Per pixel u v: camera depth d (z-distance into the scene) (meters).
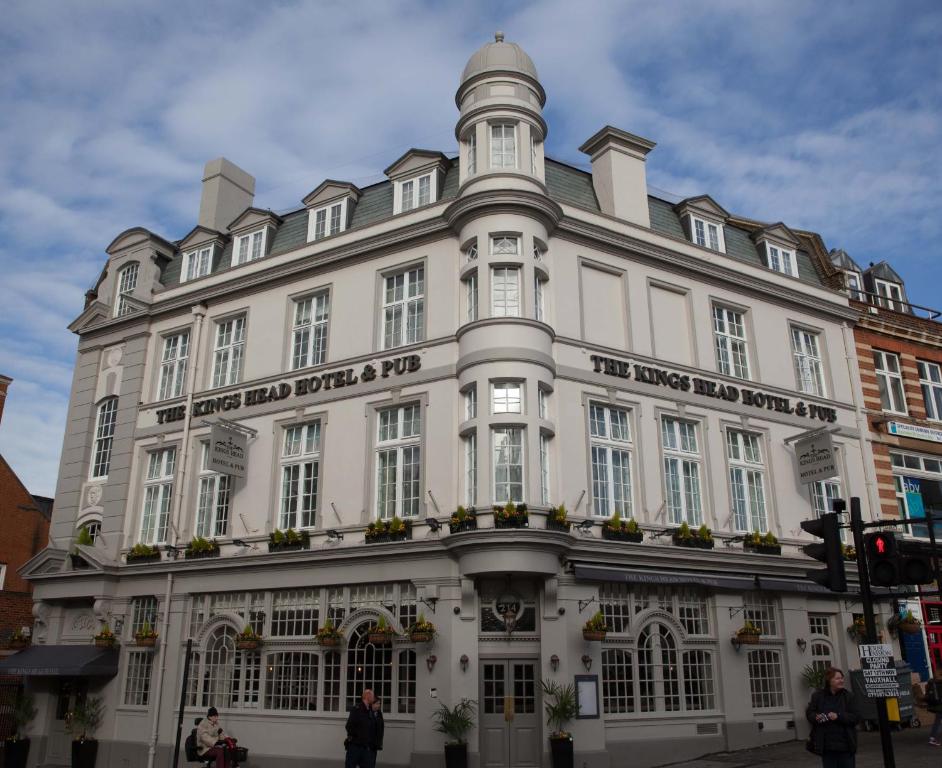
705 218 22.95
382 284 20.56
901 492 24.02
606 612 17.42
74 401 25.09
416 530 17.62
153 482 22.66
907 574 9.92
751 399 21.53
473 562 16.22
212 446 19.61
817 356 24.03
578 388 18.59
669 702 17.72
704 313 21.67
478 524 16.55
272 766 17.80
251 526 20.25
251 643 18.53
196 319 23.38
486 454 17.02
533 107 20.03
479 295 18.20
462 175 19.81
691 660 18.34
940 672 21.72
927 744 16.95
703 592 19.02
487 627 16.59
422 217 20.16
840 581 10.17
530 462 16.94
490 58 20.25
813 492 21.95
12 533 30.23
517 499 16.88
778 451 21.62
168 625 20.55
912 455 24.73
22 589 29.92
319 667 18.03
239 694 18.94
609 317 20.02
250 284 22.62
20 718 21.75
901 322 25.94
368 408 19.39
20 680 25.09
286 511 20.08
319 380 20.41
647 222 21.58
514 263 18.41
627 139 21.89
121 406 23.92
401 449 18.77
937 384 26.48
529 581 16.89
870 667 9.82
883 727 9.60
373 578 17.75
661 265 21.20
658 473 19.27
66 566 22.89
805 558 20.50
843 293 25.05
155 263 25.41
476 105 19.69
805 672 19.88
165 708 19.86
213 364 23.08
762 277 23.09
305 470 20.09
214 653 19.84
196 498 21.66
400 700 16.89
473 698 15.96
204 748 15.06
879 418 24.11
